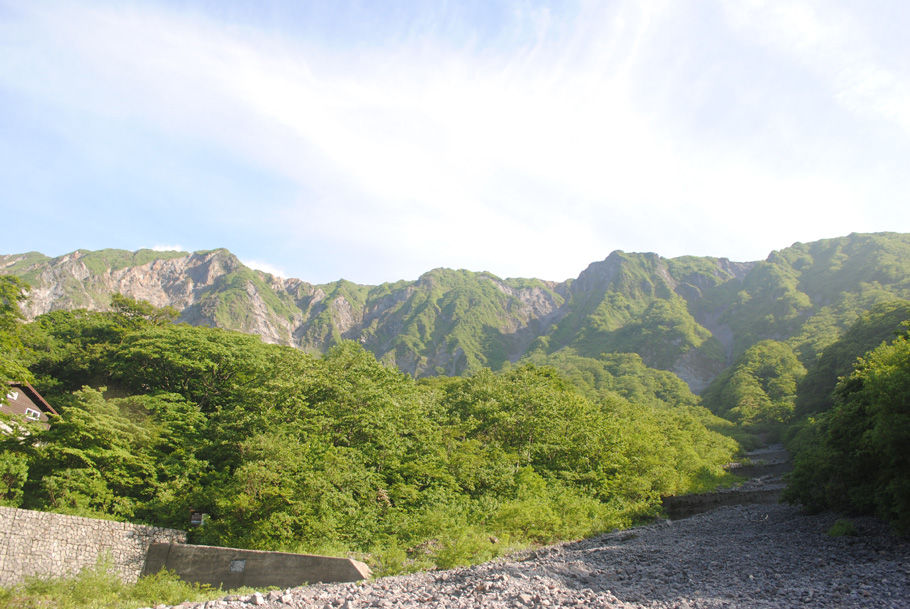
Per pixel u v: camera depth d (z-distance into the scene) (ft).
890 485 77.66
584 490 153.69
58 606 60.54
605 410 271.08
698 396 634.84
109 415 105.70
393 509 111.14
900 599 47.83
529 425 175.63
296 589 61.52
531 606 46.50
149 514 95.91
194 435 122.52
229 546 86.07
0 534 66.59
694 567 67.56
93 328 226.38
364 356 180.65
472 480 133.18
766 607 46.26
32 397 136.05
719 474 235.81
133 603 62.39
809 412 363.35
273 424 118.62
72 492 89.51
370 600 51.29
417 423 147.64
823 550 76.07
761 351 584.81
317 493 95.30
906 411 73.61
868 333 366.43
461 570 65.36
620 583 59.16
